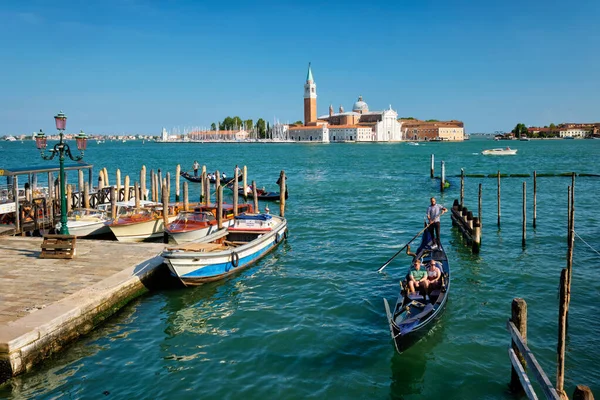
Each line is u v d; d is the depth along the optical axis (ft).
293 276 58.90
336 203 125.90
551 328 41.93
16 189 73.72
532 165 261.03
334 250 71.97
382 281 56.54
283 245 75.61
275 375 35.29
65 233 61.98
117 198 102.47
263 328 43.52
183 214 74.13
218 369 36.27
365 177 204.85
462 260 65.10
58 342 38.63
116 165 282.56
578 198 123.34
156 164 294.25
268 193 134.10
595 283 53.72
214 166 280.10
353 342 40.40
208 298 51.55
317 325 43.88
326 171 242.78
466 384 33.83
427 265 47.52
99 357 38.19
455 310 46.96
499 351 38.52
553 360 36.37
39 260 55.31
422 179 190.49
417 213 106.83
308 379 34.68
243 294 52.75
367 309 47.65
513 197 128.26
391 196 138.41
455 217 85.81
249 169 260.62
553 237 77.87
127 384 34.32
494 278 56.90
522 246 71.56
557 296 49.65
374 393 32.91
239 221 72.74
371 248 73.00
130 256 57.52
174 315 46.78
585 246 72.08
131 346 40.14
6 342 34.17
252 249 62.85
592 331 41.16
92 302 42.78
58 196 86.02
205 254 54.13
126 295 48.24
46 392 33.24
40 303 41.78
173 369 36.40
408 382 34.14
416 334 37.24
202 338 41.65
